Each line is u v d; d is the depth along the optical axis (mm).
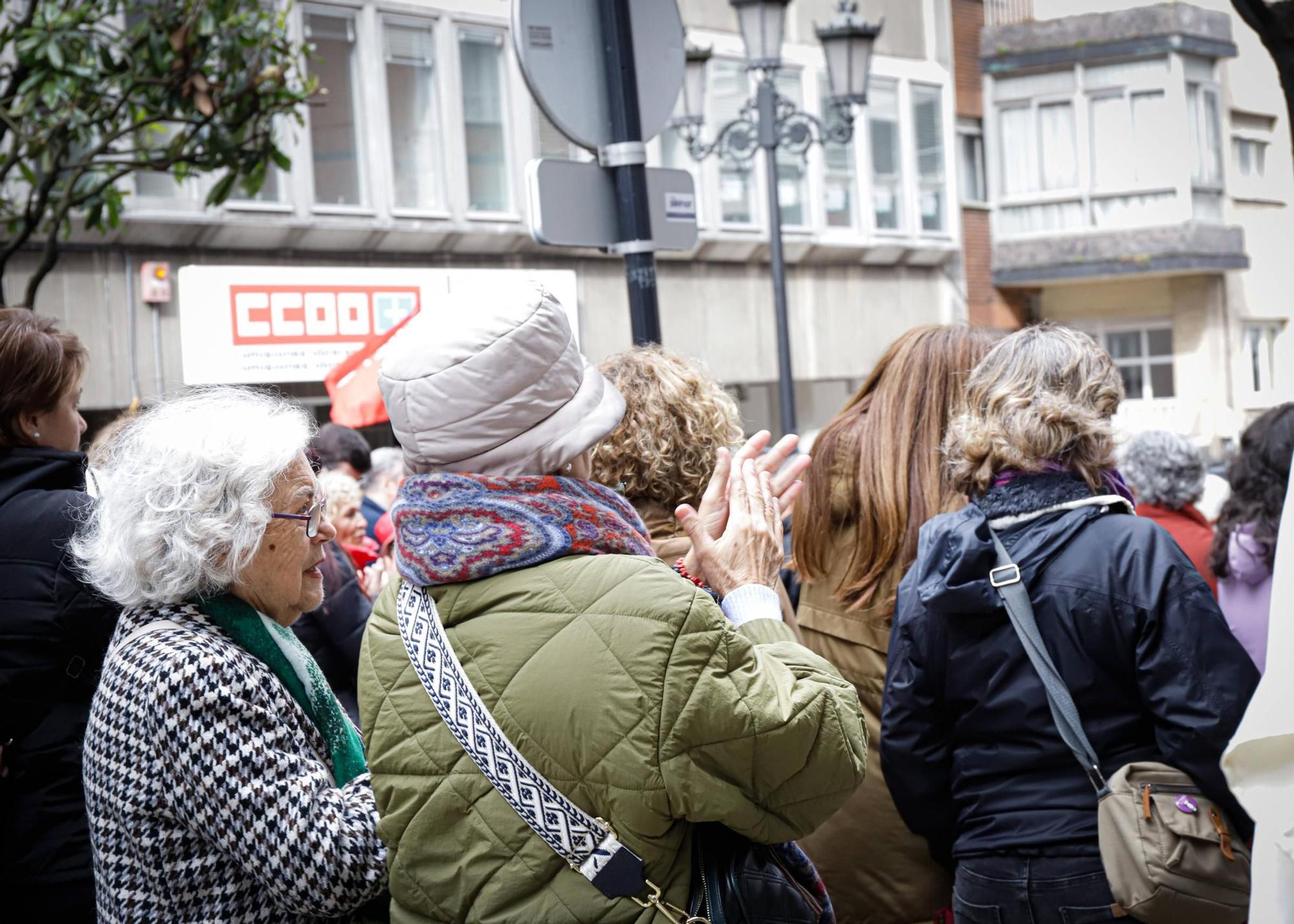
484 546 1863
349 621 3752
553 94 3443
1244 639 4285
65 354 2916
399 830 1903
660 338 3572
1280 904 1495
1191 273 24469
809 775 1855
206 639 2070
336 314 6488
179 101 7840
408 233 15570
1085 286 25125
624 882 1796
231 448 2115
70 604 2605
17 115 7551
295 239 14742
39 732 2623
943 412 2994
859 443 3025
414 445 1932
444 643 1871
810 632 3100
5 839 2604
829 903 2070
